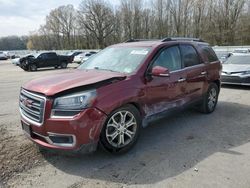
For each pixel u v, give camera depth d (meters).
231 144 4.53
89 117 3.53
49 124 3.52
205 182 3.32
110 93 3.76
